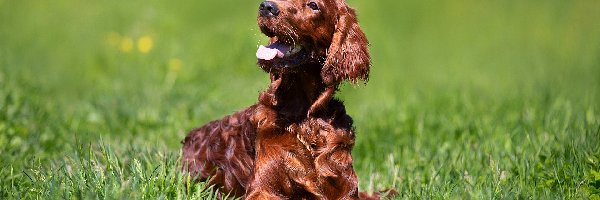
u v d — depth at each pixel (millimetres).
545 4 19500
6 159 6527
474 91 11219
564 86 11641
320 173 5668
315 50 5648
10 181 5953
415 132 8148
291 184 5699
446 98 9992
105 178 5539
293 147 5691
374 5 18797
